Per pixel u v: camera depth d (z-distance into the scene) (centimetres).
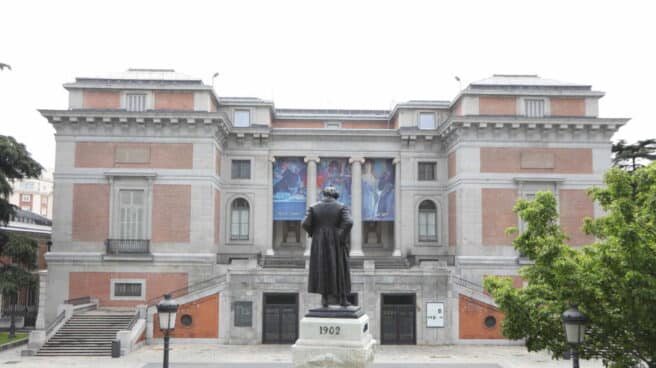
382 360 3139
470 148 4225
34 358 3150
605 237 1717
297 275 3731
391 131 4647
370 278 3734
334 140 4675
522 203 1839
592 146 4244
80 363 2989
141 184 4153
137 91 4247
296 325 3712
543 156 4231
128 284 4078
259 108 4716
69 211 4119
